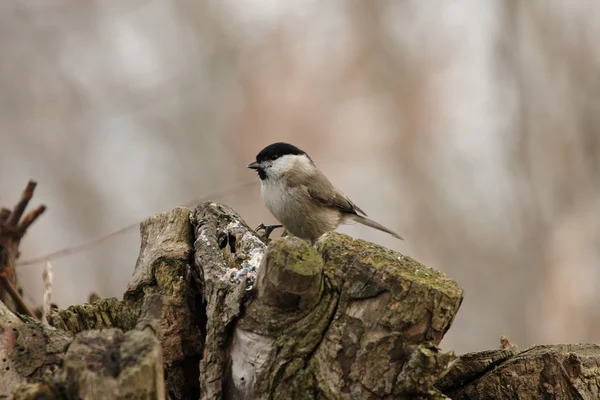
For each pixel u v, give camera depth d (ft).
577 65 47.52
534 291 45.01
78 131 54.13
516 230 48.19
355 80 59.06
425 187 53.62
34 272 41.93
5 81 53.36
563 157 46.70
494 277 48.29
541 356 11.48
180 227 13.37
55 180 51.34
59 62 56.03
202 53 59.93
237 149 55.11
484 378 11.65
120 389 8.04
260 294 9.93
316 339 9.76
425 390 9.39
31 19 56.13
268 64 58.59
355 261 9.98
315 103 57.21
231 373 10.36
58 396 8.32
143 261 13.16
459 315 47.29
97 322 12.32
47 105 54.08
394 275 9.65
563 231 44.57
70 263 45.21
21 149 52.01
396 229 52.54
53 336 10.28
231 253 12.34
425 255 51.08
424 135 55.88
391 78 58.44
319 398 9.53
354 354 9.59
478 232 50.75
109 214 49.80
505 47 50.37
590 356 11.61
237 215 13.79
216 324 10.66
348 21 61.00
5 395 9.18
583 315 41.60
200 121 56.49
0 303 12.02
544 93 48.19
